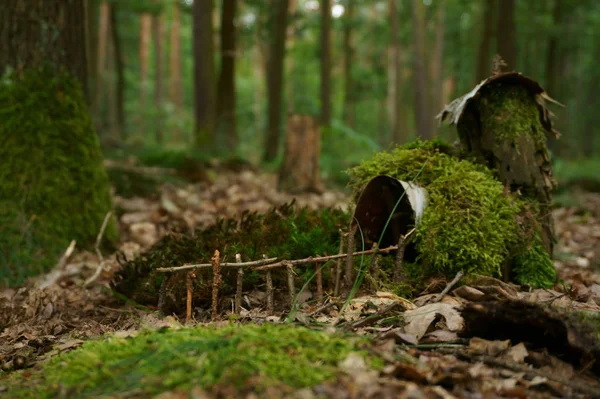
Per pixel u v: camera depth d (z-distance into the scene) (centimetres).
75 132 521
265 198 791
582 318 226
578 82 3234
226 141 1324
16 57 507
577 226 708
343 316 285
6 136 491
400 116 2467
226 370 200
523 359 230
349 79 2666
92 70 1580
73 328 346
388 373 204
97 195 531
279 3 1555
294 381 195
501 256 345
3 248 462
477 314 241
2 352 306
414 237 348
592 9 2386
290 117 877
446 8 2698
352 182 395
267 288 304
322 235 373
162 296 322
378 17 3350
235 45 1483
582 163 1856
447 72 3234
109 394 195
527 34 2364
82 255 495
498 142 368
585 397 205
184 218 657
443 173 362
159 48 2844
